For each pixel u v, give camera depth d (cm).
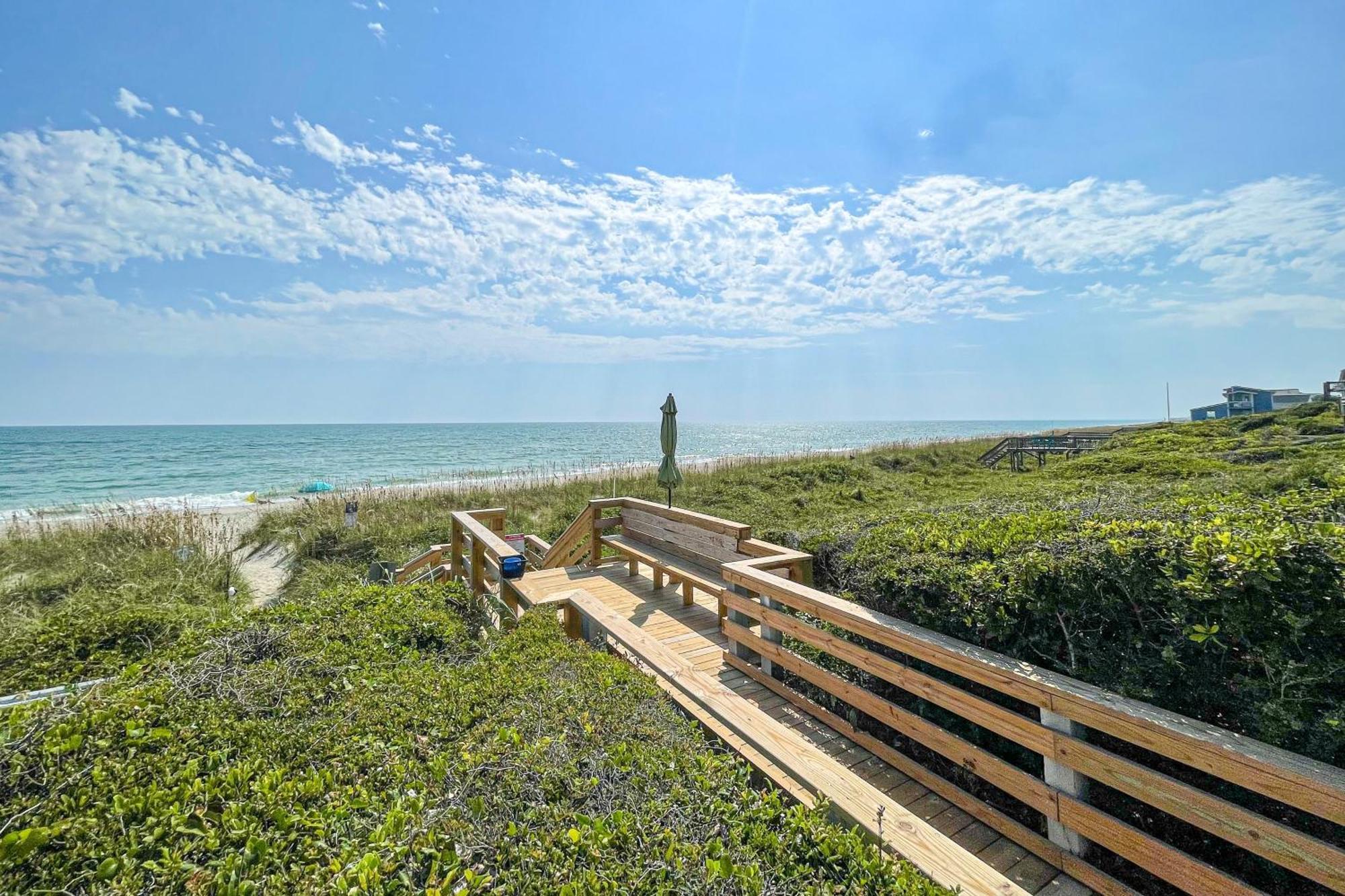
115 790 176
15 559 1005
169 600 713
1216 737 172
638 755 186
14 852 144
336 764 195
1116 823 186
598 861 141
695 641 434
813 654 357
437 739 212
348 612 372
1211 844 201
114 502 1944
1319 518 229
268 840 154
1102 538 249
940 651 249
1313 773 150
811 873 143
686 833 153
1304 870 148
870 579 310
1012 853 214
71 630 420
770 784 204
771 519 1119
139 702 229
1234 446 1469
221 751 202
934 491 1410
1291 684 181
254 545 1224
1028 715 239
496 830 156
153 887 138
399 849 146
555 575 622
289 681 267
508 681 254
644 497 1439
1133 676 212
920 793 253
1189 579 203
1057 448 2059
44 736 198
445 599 421
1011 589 246
